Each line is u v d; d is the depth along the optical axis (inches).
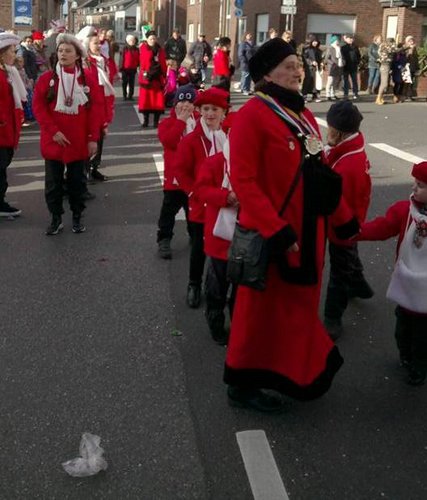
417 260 171.6
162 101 636.1
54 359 193.3
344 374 185.9
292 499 136.4
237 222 153.5
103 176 417.7
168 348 200.7
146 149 525.7
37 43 703.1
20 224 326.0
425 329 174.2
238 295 158.7
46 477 142.4
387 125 658.8
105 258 278.7
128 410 167.6
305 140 148.5
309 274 151.8
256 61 149.2
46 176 303.4
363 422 163.2
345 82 896.3
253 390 166.1
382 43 891.4
